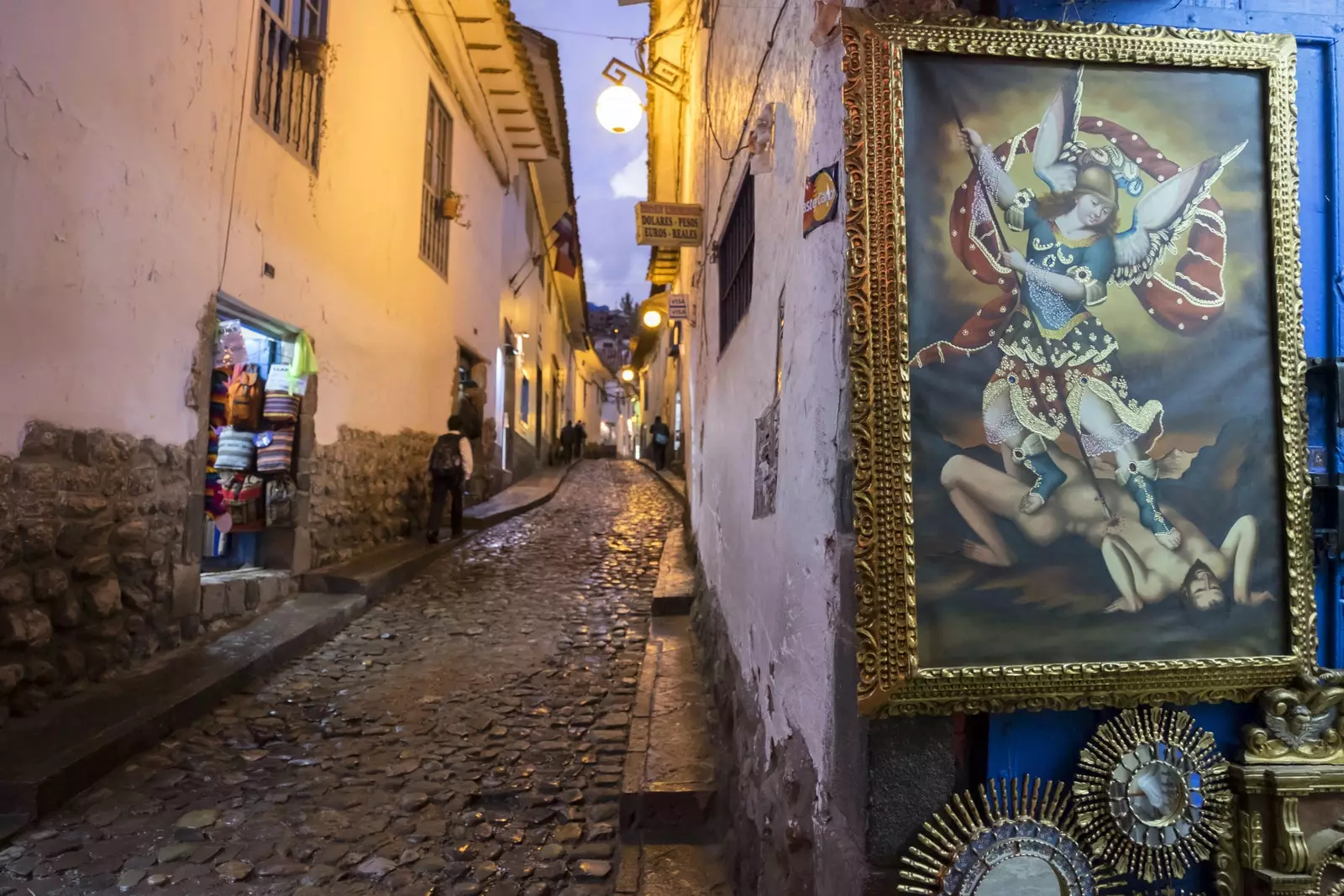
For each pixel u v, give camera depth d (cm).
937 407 168
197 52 514
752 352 331
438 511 909
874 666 161
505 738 429
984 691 163
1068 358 171
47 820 323
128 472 456
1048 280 172
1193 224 177
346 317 763
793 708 227
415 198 948
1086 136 175
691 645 536
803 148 230
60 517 405
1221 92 179
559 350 2683
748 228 366
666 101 889
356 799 362
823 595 196
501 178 1402
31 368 388
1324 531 180
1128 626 170
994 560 167
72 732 371
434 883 299
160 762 379
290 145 645
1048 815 167
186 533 512
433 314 1030
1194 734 175
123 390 453
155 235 477
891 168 167
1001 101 173
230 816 338
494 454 1381
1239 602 173
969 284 170
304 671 521
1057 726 172
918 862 161
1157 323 175
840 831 178
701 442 636
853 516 173
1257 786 172
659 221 641
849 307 169
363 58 787
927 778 164
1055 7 181
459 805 359
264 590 612
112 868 296
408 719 452
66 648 414
